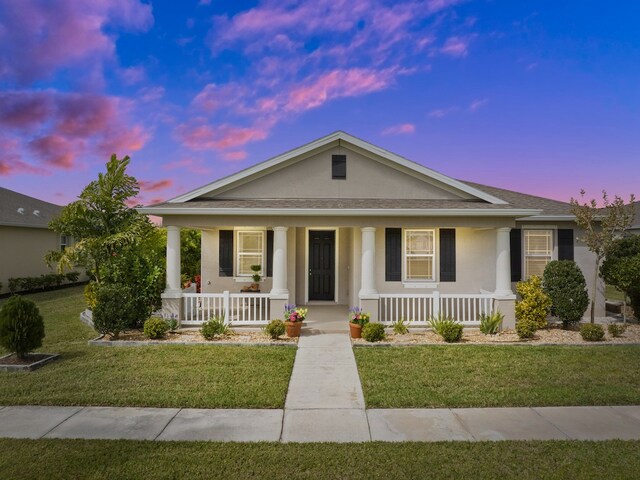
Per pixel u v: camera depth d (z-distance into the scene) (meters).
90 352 8.69
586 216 10.97
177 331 10.56
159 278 11.52
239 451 4.66
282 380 7.03
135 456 4.54
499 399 6.23
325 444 4.84
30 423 5.41
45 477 4.12
